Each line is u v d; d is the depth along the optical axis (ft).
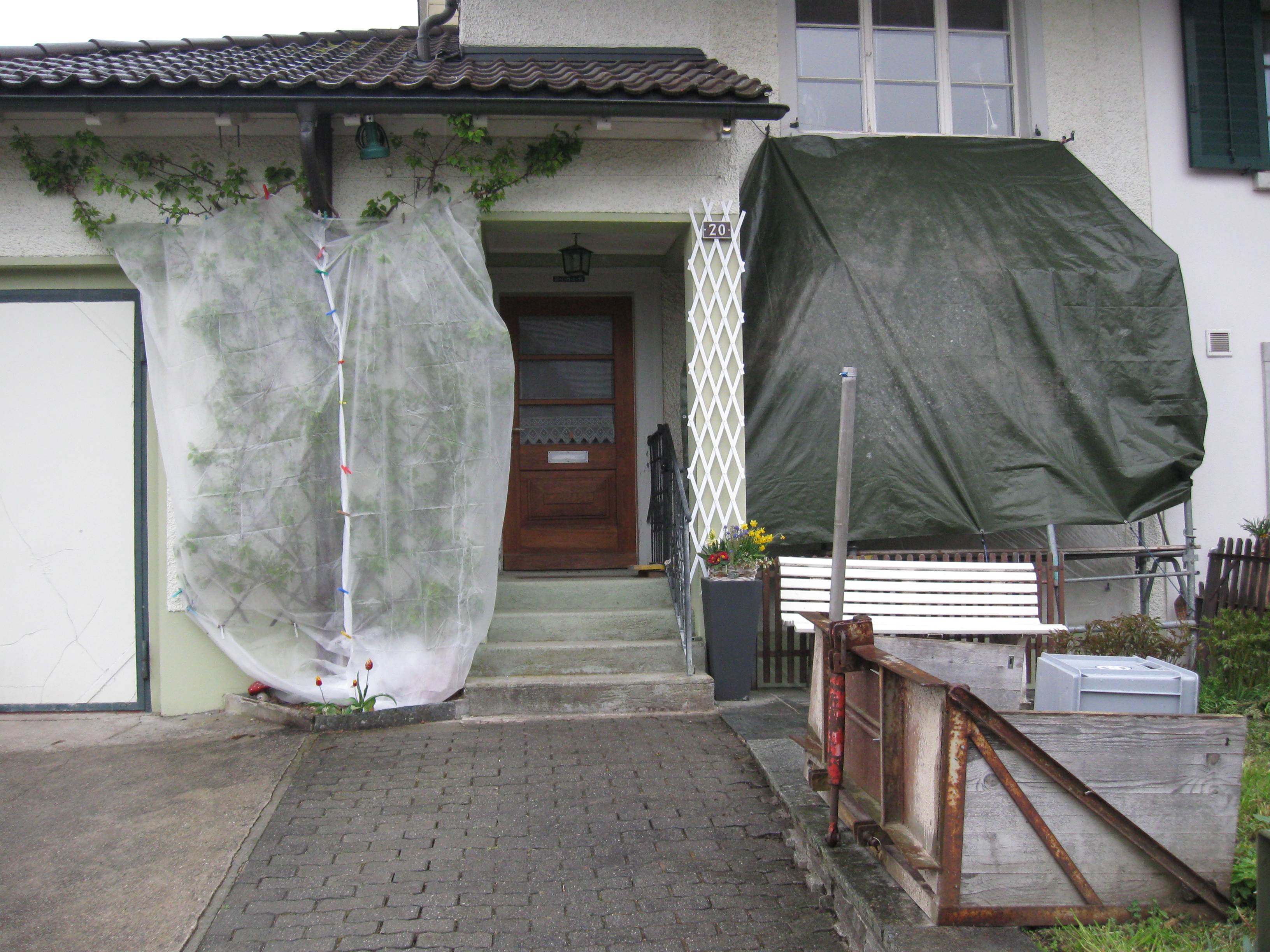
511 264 25.88
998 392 22.11
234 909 11.80
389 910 11.78
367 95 18.61
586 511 26.35
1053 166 23.84
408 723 18.60
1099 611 24.73
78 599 19.88
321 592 19.24
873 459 21.62
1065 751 10.44
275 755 16.89
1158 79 25.70
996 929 9.94
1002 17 26.17
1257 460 25.55
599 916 11.69
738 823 14.19
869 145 23.50
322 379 19.36
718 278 21.33
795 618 20.11
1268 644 19.65
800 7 25.44
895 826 10.73
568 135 20.57
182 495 19.08
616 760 16.63
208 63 21.93
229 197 19.81
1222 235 25.77
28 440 19.95
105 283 20.12
